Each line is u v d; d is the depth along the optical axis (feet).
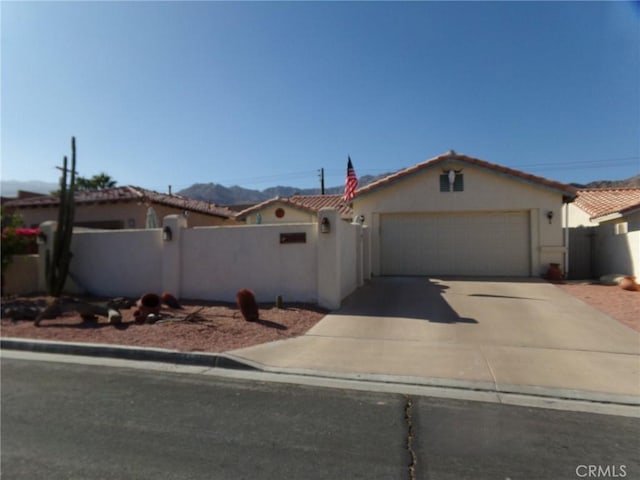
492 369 20.18
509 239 50.75
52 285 36.45
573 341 24.57
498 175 49.70
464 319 29.68
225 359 21.70
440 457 12.55
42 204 61.98
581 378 18.95
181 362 22.30
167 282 37.42
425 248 52.24
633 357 21.79
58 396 17.54
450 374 19.67
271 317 30.07
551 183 48.29
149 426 14.66
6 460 12.47
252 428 14.48
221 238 36.35
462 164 50.37
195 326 27.78
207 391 18.11
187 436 13.88
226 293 36.11
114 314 28.84
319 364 21.20
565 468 11.97
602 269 53.01
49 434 14.10
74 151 37.32
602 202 63.46
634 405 16.49
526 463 12.23
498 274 50.90
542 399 17.15
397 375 19.66
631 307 32.78
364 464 12.16
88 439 13.71
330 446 13.21
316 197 80.23
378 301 35.91
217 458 12.50
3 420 15.23
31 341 25.07
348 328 27.78
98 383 19.13
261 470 11.82
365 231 47.88
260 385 18.86
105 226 61.52
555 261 49.08
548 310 32.14
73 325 28.81
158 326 27.78
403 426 14.64
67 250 37.06
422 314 31.27
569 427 14.60
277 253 34.96
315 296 34.01
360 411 15.93
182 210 70.44
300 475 11.57
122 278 39.78
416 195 51.62
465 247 51.60
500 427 14.58
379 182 51.88
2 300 36.24
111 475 11.60
